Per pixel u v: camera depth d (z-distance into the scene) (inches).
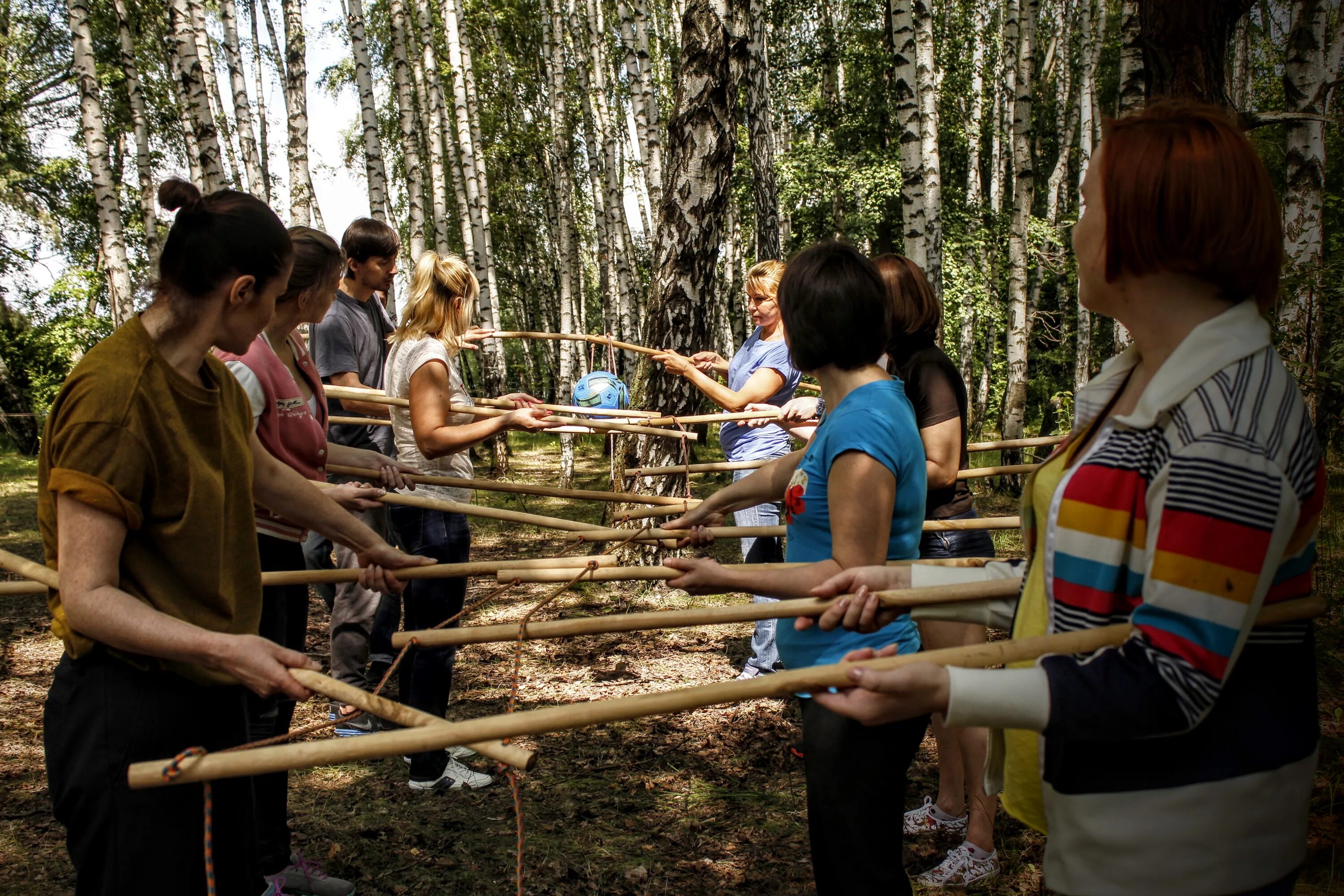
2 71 741.3
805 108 850.8
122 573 69.0
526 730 52.9
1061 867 54.0
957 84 808.9
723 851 125.2
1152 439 51.1
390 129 972.6
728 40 265.1
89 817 69.6
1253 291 51.3
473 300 154.0
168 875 70.4
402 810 137.9
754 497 102.7
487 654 211.6
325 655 213.2
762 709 175.9
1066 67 790.5
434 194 620.7
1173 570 47.6
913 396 123.5
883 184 671.8
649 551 271.3
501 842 128.0
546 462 611.2
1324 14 296.2
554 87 732.7
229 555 76.9
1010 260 497.4
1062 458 59.7
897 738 81.9
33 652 214.1
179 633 63.9
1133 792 51.2
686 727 167.8
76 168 799.1
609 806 138.8
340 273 113.9
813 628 85.6
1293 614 50.9
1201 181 49.7
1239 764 50.1
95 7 760.3
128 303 494.0
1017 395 492.1
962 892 113.4
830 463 82.0
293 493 89.9
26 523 363.6
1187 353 50.1
